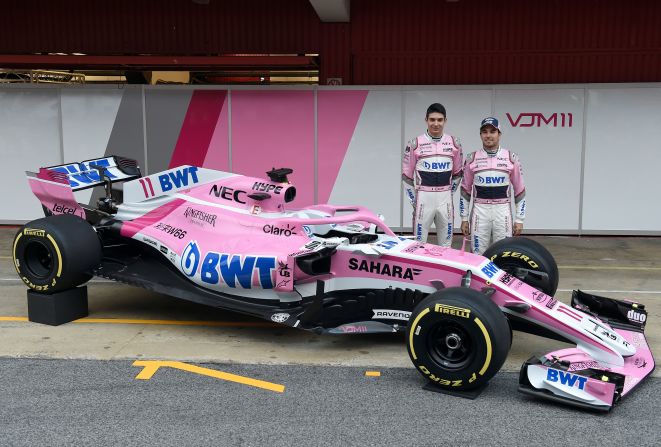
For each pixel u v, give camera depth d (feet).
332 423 11.63
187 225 17.26
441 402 12.53
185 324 17.39
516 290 14.01
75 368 14.15
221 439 11.03
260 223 16.34
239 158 31.83
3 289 20.90
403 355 15.12
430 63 33.50
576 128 30.22
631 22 31.83
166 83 34.32
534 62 32.81
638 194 30.42
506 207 19.33
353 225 17.53
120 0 34.22
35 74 34.37
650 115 29.71
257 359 14.79
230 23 34.12
